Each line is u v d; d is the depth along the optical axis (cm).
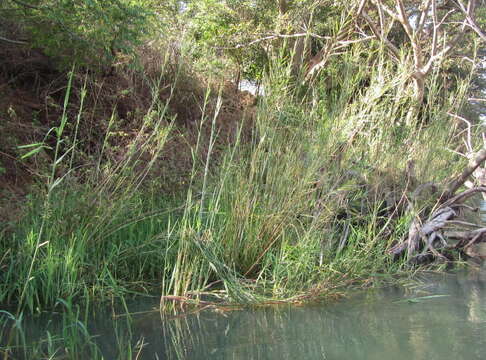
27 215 419
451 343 256
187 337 276
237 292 350
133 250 426
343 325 292
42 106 696
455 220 552
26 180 561
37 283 365
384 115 497
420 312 318
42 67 741
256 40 1084
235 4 1240
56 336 281
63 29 599
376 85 486
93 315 323
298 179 425
